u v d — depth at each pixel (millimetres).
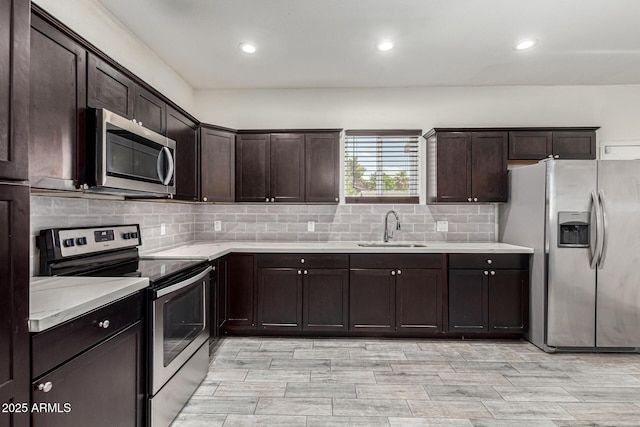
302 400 2092
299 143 3396
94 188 1710
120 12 2285
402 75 3346
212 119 3732
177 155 2688
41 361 1057
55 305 1185
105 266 2107
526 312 3033
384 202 3656
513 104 3617
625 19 2346
